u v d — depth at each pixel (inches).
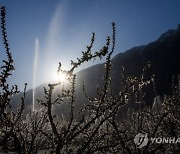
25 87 119.2
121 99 122.6
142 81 123.0
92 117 127.4
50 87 112.3
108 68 122.7
